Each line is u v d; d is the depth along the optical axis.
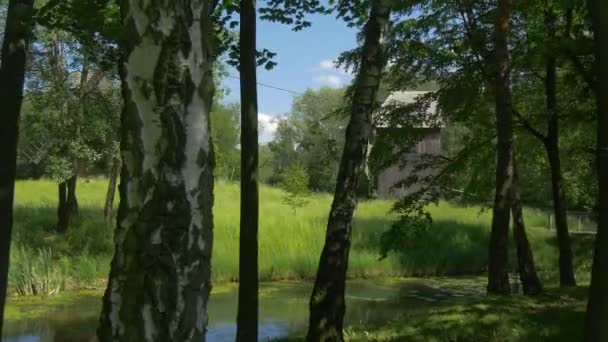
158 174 3.38
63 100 20.75
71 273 21.05
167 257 3.34
